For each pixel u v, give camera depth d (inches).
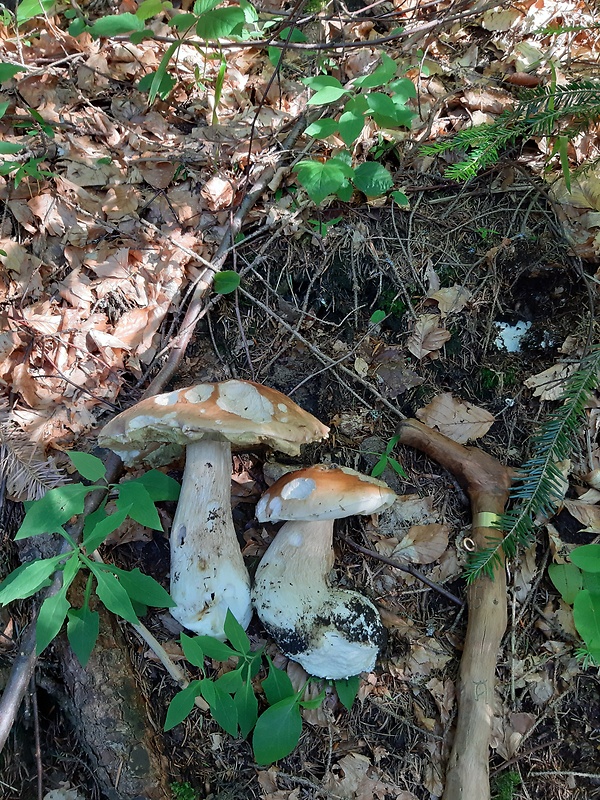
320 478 19.4
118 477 21.8
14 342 22.3
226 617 18.5
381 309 24.6
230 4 26.9
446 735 19.9
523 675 20.7
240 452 23.1
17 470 20.4
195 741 19.7
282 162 25.6
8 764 19.1
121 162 25.4
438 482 23.0
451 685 20.4
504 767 19.8
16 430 21.1
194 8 19.7
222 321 24.3
